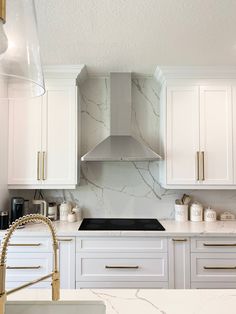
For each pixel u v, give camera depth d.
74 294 1.08
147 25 1.75
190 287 2.18
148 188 2.78
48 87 2.49
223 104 2.47
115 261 2.21
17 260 2.19
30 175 2.46
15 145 2.47
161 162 2.62
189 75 2.48
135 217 2.77
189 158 2.46
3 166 2.41
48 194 2.76
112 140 2.52
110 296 1.06
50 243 2.21
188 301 1.02
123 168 2.79
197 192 2.76
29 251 2.20
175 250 2.20
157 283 2.19
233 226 2.40
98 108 2.81
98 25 1.75
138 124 2.80
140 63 2.42
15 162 2.47
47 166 2.47
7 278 2.18
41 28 1.78
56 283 0.93
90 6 1.54
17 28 0.79
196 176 2.44
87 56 2.25
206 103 2.48
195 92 2.48
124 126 2.59
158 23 1.72
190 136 2.47
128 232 2.21
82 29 1.80
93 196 2.78
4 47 0.76
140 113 2.81
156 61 2.36
